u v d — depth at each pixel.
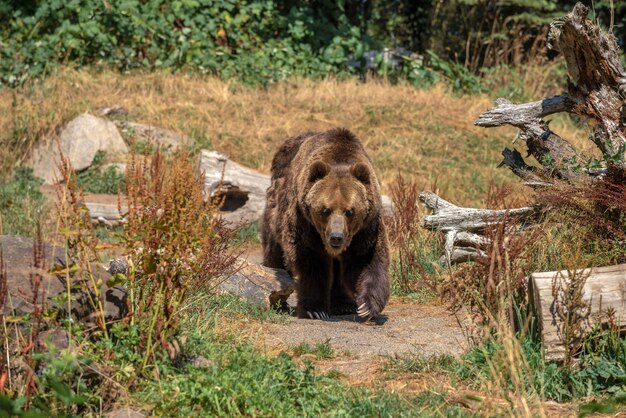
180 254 7.41
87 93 23.20
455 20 32.78
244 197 18.06
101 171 19.61
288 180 11.87
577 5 10.28
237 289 10.85
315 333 9.84
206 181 17.56
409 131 22.98
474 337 8.86
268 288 11.20
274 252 12.61
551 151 11.60
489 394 6.93
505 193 13.86
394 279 12.80
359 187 10.55
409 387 7.60
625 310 7.55
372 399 7.11
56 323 6.89
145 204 7.56
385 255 10.99
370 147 21.95
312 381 7.29
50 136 20.38
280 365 7.43
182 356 7.46
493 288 8.14
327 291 11.32
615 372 7.33
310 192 10.60
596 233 10.08
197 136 21.25
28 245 7.58
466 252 12.22
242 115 22.77
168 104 22.89
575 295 7.50
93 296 7.34
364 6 33.31
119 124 21.12
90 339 7.20
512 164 12.22
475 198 19.34
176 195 7.55
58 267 6.91
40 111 21.38
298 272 11.24
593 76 10.76
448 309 9.20
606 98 10.76
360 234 10.78
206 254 9.48
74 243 7.21
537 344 7.66
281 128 22.30
